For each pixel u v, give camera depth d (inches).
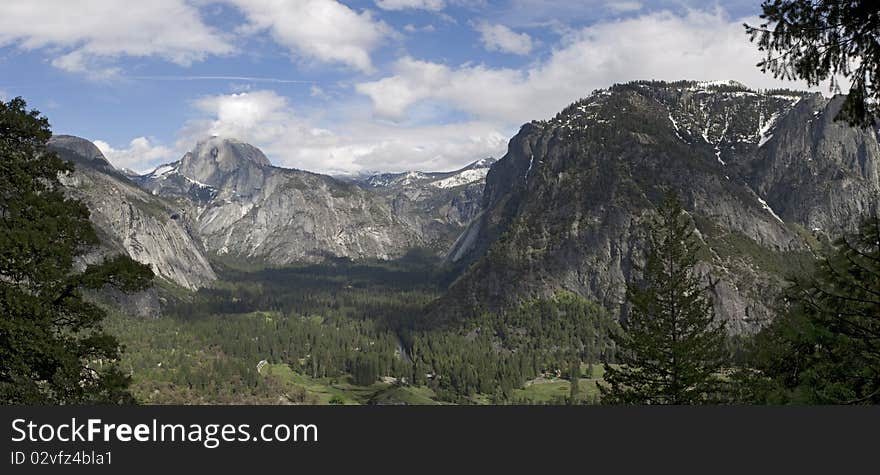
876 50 598.2
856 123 626.5
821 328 596.1
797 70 634.2
